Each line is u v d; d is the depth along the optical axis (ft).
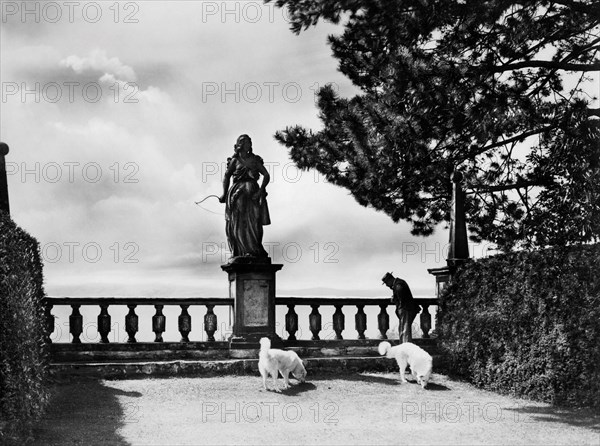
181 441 35.96
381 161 62.64
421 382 52.42
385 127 59.21
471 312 56.08
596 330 45.93
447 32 56.18
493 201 74.84
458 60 55.36
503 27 54.44
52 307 54.19
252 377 52.47
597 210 55.01
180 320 56.95
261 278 57.88
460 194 61.82
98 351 54.08
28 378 35.86
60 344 53.88
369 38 55.06
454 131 61.11
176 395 46.60
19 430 33.81
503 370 51.57
